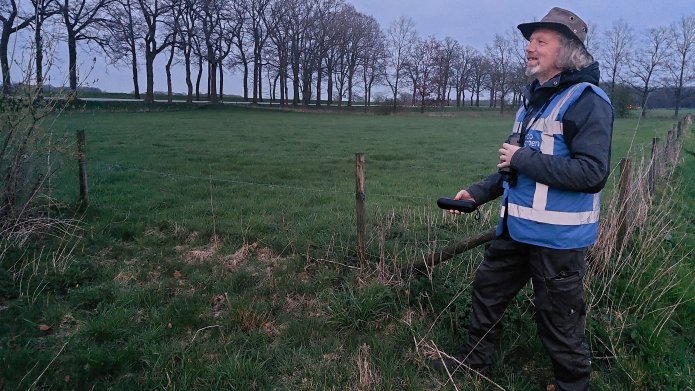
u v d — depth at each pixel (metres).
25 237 5.59
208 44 57.62
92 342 3.96
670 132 12.16
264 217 7.04
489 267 3.31
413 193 9.66
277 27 65.44
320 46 68.75
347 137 24.44
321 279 4.92
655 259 4.85
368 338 3.92
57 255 5.46
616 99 51.50
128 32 48.94
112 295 4.68
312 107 67.00
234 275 5.09
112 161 12.84
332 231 6.22
